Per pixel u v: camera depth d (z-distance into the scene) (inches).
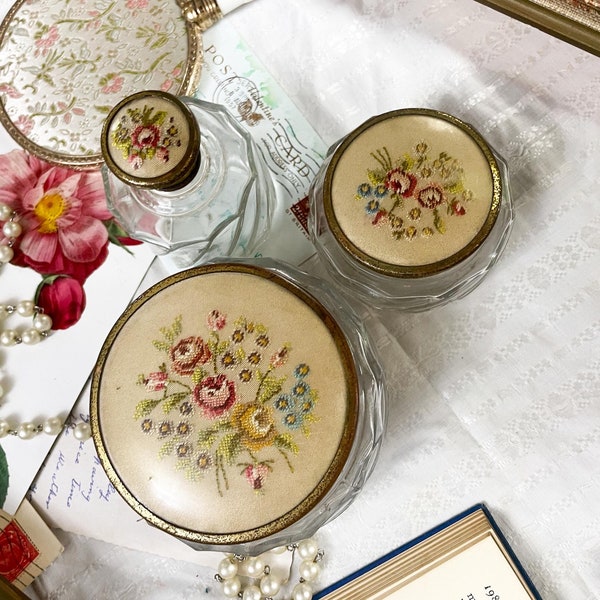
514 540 18.3
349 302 19.0
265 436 14.1
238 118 19.7
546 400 18.4
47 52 19.7
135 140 14.7
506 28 19.2
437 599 17.4
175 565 19.2
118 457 14.4
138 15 19.4
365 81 19.7
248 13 20.0
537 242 18.8
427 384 18.8
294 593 18.5
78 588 19.3
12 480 19.3
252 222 18.5
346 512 18.7
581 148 18.8
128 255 19.7
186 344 14.6
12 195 20.1
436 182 15.5
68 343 19.7
